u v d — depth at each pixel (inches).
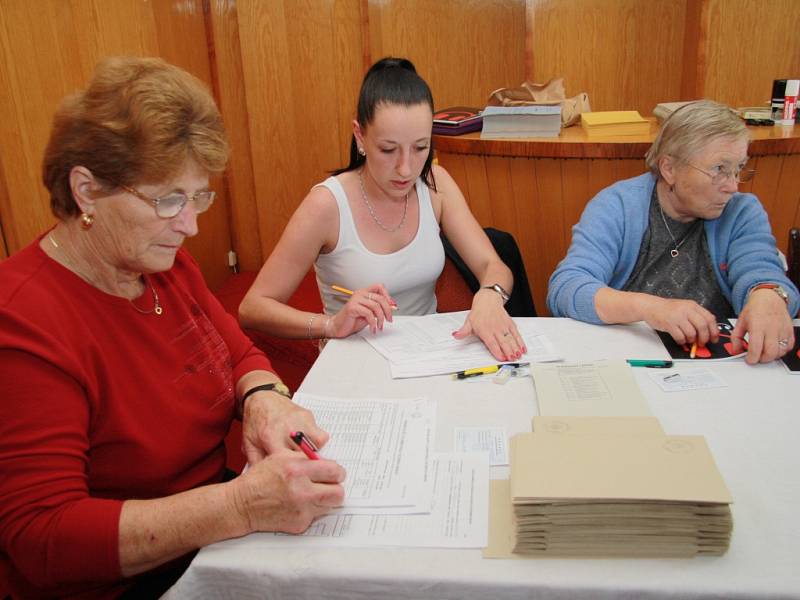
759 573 29.8
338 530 33.5
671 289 67.6
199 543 33.5
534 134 96.3
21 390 34.2
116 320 39.9
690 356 50.3
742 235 65.1
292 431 40.9
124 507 34.3
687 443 34.3
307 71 138.8
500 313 56.0
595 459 33.2
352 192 66.8
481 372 48.6
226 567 31.7
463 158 100.3
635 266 68.4
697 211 63.1
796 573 29.7
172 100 35.5
